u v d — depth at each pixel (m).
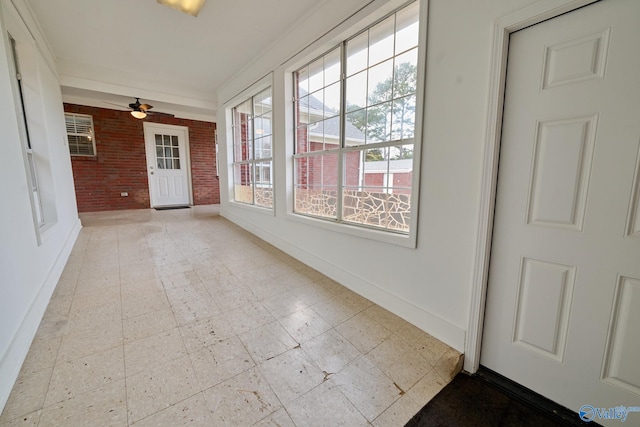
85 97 4.85
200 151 6.93
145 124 6.18
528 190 1.24
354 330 1.71
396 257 1.87
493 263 1.38
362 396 1.23
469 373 1.46
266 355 1.46
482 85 1.31
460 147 1.43
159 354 1.44
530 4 1.12
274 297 2.12
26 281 1.58
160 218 5.17
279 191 3.25
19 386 1.19
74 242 3.38
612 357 1.09
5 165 1.47
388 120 1.97
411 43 1.79
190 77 4.27
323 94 2.56
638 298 1.01
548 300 1.22
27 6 2.30
